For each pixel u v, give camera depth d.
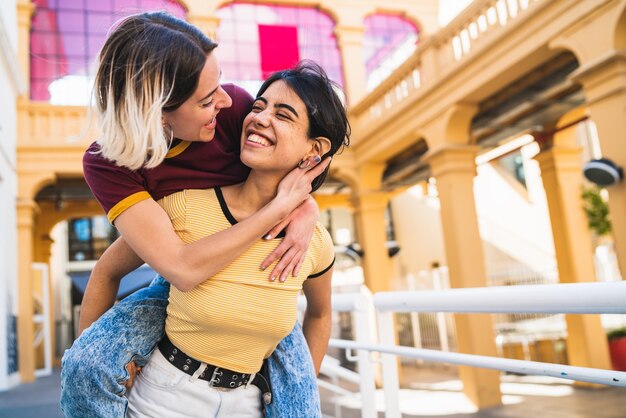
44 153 8.75
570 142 7.64
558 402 5.97
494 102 6.82
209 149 1.12
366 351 1.85
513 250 12.15
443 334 9.09
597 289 0.88
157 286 1.21
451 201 6.66
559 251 7.46
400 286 11.29
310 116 1.06
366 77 11.12
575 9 4.83
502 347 8.33
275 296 1.09
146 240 1.01
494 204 12.64
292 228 1.10
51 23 9.45
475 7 6.08
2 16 7.17
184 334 1.10
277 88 1.07
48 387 7.58
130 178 1.02
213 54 1.01
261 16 10.65
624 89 4.41
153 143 0.95
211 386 1.13
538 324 8.30
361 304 1.86
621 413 5.18
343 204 12.49
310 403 1.24
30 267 8.67
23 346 8.52
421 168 9.51
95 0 9.63
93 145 1.06
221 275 1.05
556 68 5.98
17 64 7.99
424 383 7.88
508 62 5.60
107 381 1.07
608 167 4.38
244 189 1.11
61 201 10.27
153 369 1.14
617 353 7.03
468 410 5.94
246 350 1.13
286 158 1.05
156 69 0.93
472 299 1.19
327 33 11.10
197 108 1.00
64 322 14.02
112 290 1.23
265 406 1.22
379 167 9.26
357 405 5.39
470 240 6.60
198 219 1.07
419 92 7.17
